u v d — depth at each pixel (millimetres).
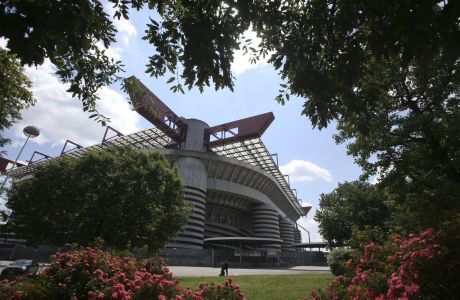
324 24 6105
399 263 7656
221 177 92188
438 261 6457
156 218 31188
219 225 99562
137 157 33562
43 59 4406
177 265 58625
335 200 43719
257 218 103938
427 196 13070
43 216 30578
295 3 6395
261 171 95938
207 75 5590
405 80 15539
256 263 60719
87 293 8531
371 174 17203
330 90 6312
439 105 15141
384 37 5141
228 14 5828
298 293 15680
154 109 8141
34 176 32719
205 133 91000
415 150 15578
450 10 4246
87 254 9578
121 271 9461
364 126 7359
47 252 62031
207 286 8531
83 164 31281
